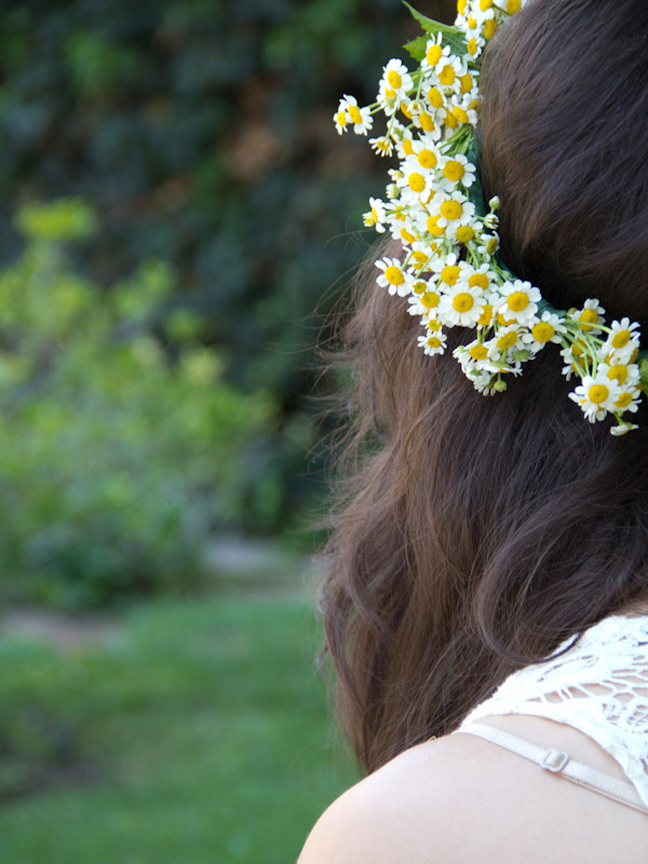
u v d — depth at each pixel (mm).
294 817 3680
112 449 7098
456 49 883
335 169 8867
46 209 7348
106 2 9055
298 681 5086
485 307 783
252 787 3945
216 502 7727
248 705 4824
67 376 7203
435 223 808
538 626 782
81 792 3938
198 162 9234
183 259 9398
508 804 607
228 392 7914
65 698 4832
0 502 6609
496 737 644
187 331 7465
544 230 761
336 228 8773
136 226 9406
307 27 8641
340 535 1107
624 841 588
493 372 797
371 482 1050
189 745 4391
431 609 918
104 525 6672
